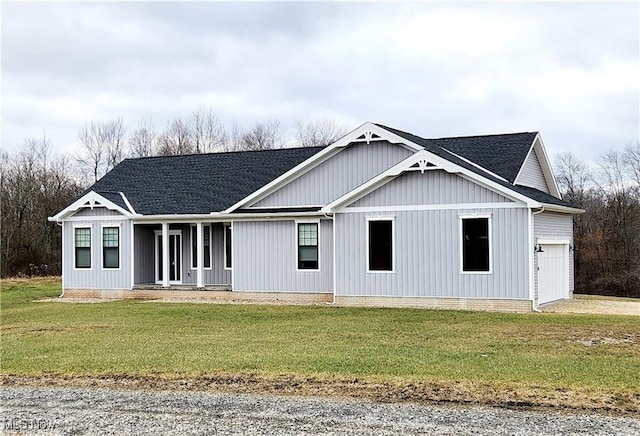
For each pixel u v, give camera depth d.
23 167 52.69
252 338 16.00
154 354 13.83
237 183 27.73
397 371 11.65
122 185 29.38
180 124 61.44
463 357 12.97
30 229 48.94
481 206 21.12
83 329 18.14
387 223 22.47
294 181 25.14
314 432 8.25
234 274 25.58
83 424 8.80
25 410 9.54
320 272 24.30
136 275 27.23
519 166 23.59
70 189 53.94
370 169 24.05
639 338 15.13
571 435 7.94
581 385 10.44
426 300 21.81
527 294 20.53
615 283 45.38
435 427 8.33
